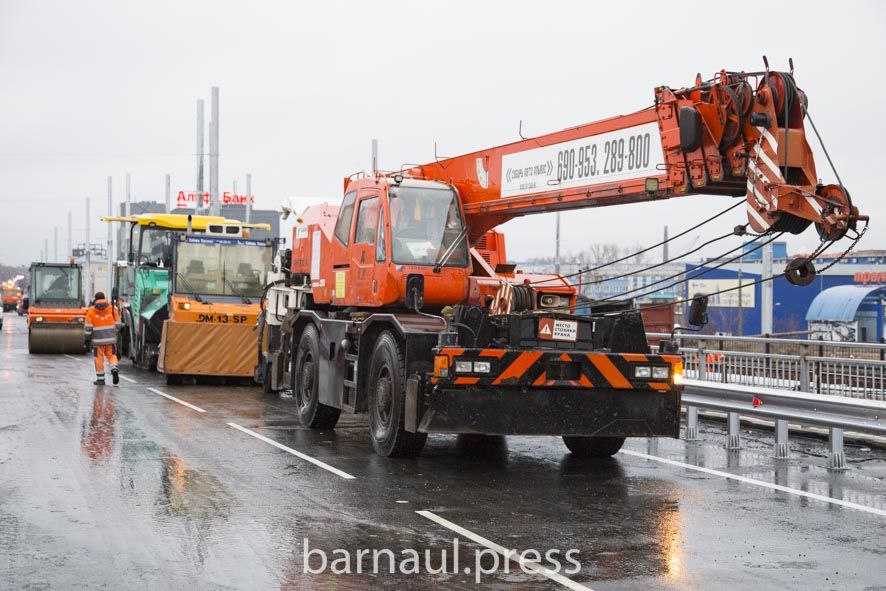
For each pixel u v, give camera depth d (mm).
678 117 9078
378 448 11555
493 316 10914
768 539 7539
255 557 6879
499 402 10484
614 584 6297
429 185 12289
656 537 7570
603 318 11078
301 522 7957
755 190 8625
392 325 11578
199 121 40250
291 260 16703
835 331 39188
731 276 52812
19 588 6094
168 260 22578
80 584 6195
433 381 10305
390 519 8117
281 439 12828
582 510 8555
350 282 13062
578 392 10695
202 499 8812
